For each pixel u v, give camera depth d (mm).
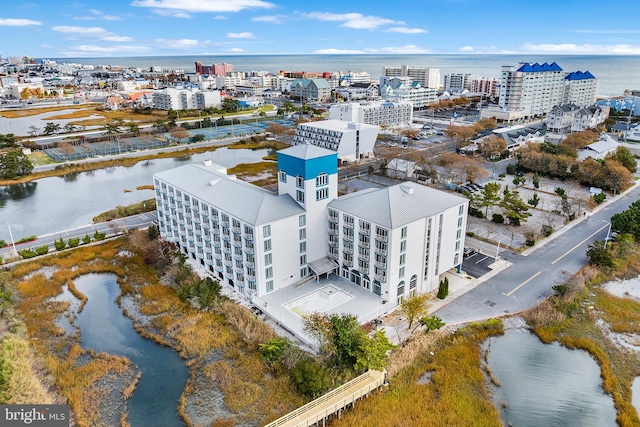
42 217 126812
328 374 60094
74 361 67562
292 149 84312
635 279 88312
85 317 79562
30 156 194875
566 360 66812
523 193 137250
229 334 72750
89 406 59125
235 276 84125
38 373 64375
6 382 57656
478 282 86312
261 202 80875
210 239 89938
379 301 78625
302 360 63000
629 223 101375
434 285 85062
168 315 78812
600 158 155125
